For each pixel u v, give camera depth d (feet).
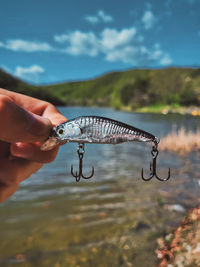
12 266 0.95
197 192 1.72
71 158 3.31
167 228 1.18
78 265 0.94
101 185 2.02
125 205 1.56
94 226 1.27
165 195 1.70
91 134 0.39
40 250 1.05
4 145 0.49
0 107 0.33
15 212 1.49
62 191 1.88
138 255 0.97
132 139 0.39
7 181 0.50
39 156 0.46
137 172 2.46
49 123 0.38
